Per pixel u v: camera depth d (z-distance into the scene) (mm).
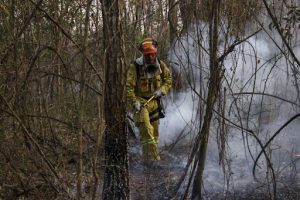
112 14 4227
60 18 4391
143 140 5836
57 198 4281
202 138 4785
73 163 4855
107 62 4391
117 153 4555
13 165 4250
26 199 4406
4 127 4449
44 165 4320
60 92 5188
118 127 4520
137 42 6328
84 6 4477
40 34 4812
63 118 5195
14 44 4090
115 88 4430
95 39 4281
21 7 4668
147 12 6793
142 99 5855
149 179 5488
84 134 4859
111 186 4590
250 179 5344
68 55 4785
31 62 4305
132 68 5727
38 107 4711
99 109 3814
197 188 4891
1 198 4332
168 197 5117
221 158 4906
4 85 4379
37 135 4465
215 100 4641
